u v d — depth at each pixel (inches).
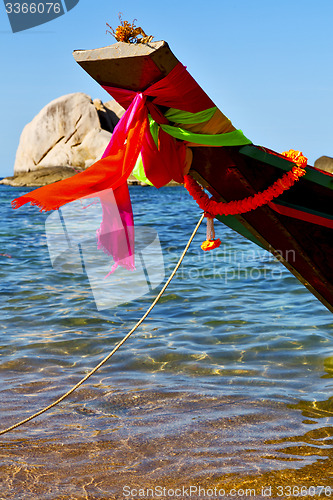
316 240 205.5
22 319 299.4
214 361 234.1
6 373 221.8
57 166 2101.4
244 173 184.9
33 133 2139.5
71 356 241.9
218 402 193.0
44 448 162.2
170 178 180.1
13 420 179.9
